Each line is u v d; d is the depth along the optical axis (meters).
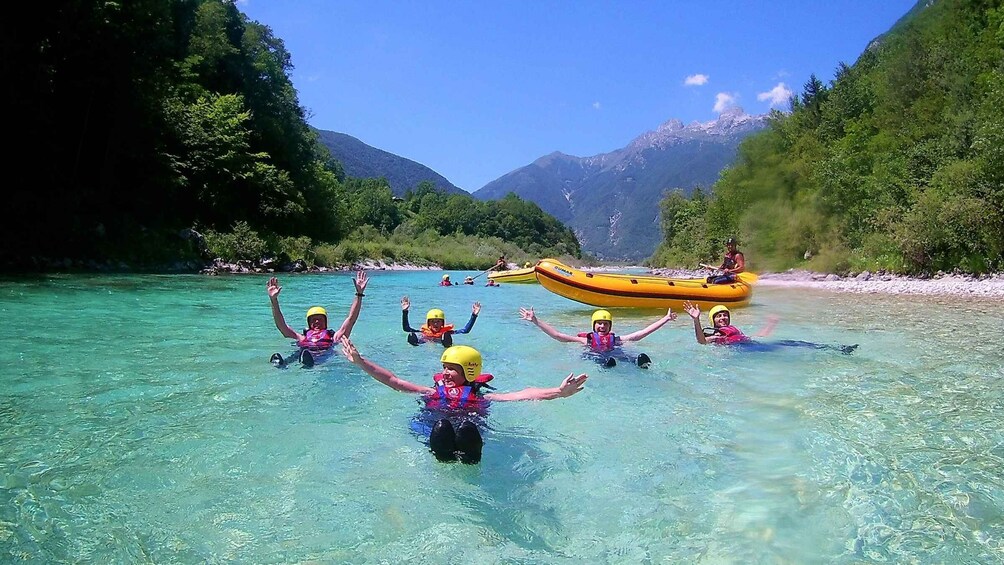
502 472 3.18
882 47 33.47
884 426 3.90
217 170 27.89
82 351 6.06
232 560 2.29
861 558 2.29
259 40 39.34
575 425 4.00
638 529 2.56
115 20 20.41
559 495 2.90
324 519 2.62
